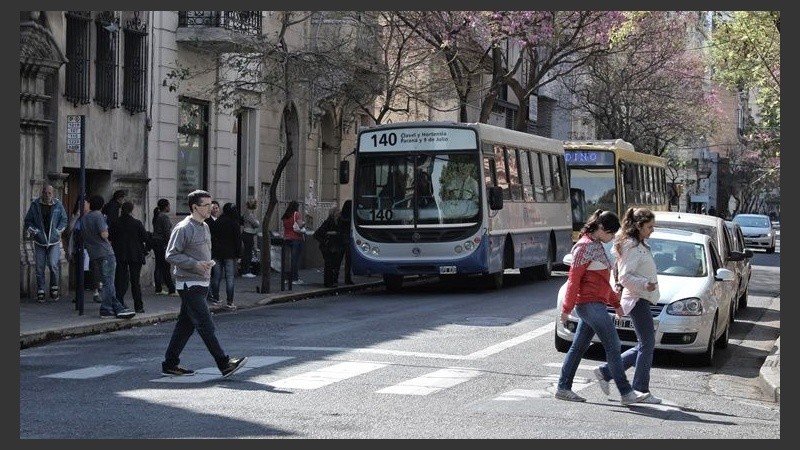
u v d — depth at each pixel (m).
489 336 19.50
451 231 28.62
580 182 39.69
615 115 62.41
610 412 12.59
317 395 13.21
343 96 34.66
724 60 31.98
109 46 28.02
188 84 32.06
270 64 31.38
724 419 12.41
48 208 24.08
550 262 35.06
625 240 13.53
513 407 12.62
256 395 13.18
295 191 38.94
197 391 13.47
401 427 11.21
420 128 28.97
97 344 18.30
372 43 35.50
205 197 14.59
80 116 21.62
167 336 19.52
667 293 17.06
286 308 25.11
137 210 29.58
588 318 13.16
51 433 10.76
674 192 54.91
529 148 33.09
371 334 19.58
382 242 28.92
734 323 23.95
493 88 40.06
